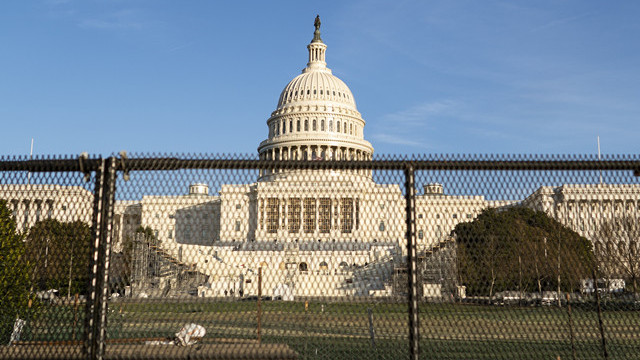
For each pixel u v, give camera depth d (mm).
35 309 15328
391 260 65125
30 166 8570
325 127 145625
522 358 14969
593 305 16453
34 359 8781
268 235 87750
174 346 10336
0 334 15875
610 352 16297
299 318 20469
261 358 9211
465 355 15391
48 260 11586
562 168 8859
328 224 80500
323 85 151875
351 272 67000
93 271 8406
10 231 16203
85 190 11055
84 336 8414
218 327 17719
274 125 151000
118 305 20047
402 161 8641
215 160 8602
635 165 8883
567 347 17453
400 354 16750
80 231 11000
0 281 15742
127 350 9477
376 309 18594
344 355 16688
